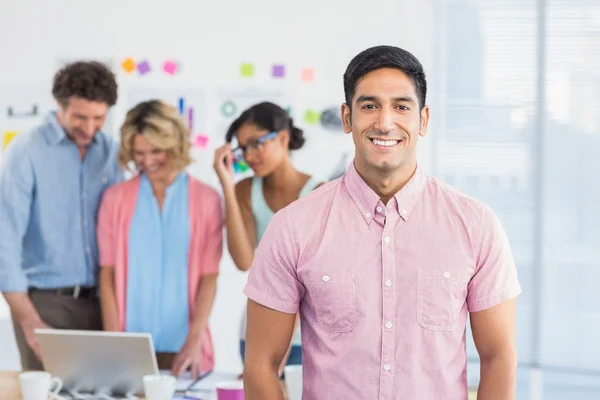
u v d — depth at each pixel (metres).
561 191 4.85
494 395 2.07
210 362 4.51
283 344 2.18
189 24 4.61
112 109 4.58
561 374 4.79
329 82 4.56
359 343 2.05
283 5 4.57
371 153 2.01
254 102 4.57
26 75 4.62
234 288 4.53
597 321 4.84
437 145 4.74
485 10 4.71
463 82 4.73
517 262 4.79
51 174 4.56
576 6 4.73
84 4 4.62
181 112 4.59
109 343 3.14
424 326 2.04
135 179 4.56
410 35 4.58
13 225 4.55
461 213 2.08
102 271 4.55
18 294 4.53
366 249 2.08
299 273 2.10
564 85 4.79
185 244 4.54
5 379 3.50
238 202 4.55
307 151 4.55
